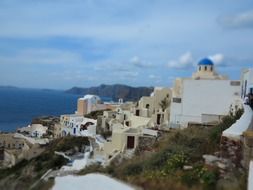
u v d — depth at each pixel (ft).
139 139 127.34
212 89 135.03
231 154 73.56
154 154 92.58
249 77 103.14
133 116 178.09
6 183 146.72
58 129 242.99
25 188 127.24
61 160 146.30
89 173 99.40
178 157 77.97
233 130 79.46
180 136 105.50
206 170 68.64
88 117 232.73
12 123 492.13
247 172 65.26
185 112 140.56
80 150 159.74
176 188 67.10
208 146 83.30
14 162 185.47
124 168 89.04
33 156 178.81
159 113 167.32
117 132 130.11
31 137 240.12
